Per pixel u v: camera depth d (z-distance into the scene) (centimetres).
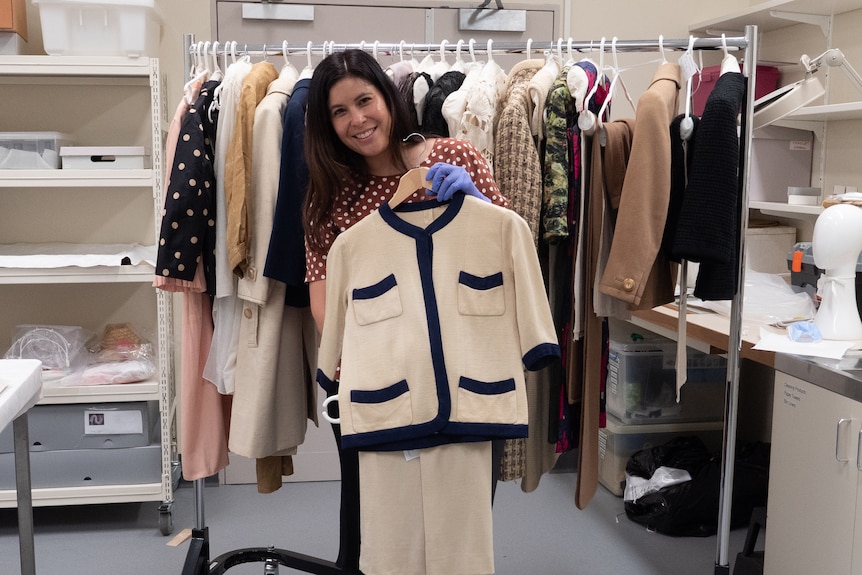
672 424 365
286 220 208
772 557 243
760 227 348
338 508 356
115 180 313
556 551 312
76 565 302
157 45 329
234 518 345
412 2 365
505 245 185
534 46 234
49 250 335
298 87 214
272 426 226
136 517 347
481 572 186
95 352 348
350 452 211
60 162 327
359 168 198
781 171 343
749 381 379
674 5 382
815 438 223
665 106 206
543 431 238
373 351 184
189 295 232
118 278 316
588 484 230
